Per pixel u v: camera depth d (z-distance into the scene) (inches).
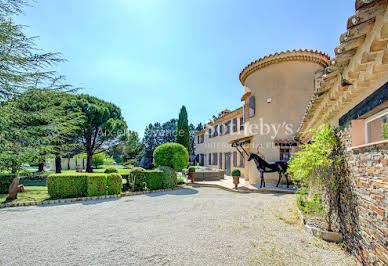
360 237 118.6
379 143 95.3
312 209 209.2
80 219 215.2
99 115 677.9
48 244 151.1
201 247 144.2
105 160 1266.0
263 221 203.0
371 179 105.7
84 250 140.9
